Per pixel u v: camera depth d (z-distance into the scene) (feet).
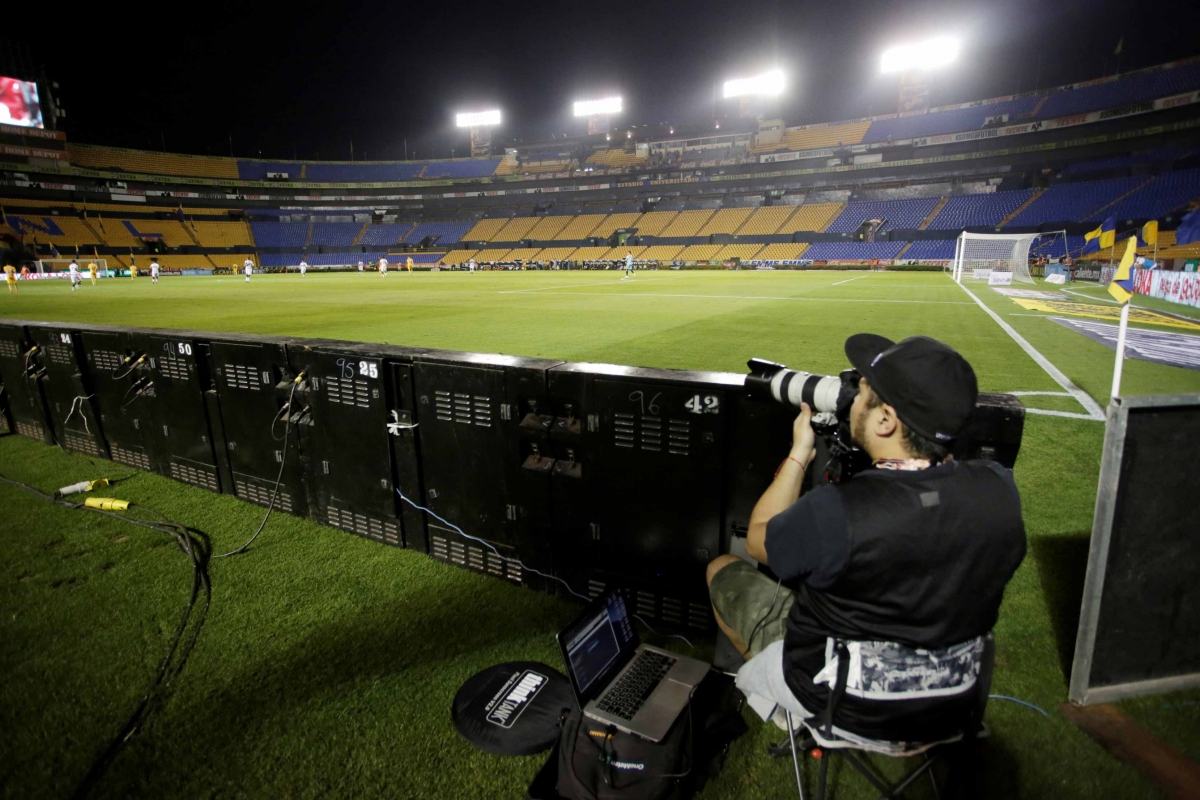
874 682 4.89
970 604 4.65
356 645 8.75
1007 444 6.97
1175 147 149.89
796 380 6.25
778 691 5.87
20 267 155.22
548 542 9.86
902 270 148.56
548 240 211.00
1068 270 104.47
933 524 4.42
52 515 13.14
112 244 183.83
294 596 10.02
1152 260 84.99
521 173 246.47
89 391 16.19
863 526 4.42
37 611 9.59
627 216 210.18
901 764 6.66
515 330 40.24
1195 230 83.71
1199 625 7.09
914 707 4.97
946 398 4.46
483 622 9.31
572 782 6.18
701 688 7.29
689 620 9.06
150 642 8.84
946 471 4.67
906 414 4.56
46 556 11.35
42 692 7.85
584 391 8.86
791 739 6.07
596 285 96.53
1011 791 6.17
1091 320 46.96
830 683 5.02
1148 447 6.33
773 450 7.80
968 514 4.49
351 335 38.01
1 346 18.25
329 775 6.61
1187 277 60.29
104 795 6.40
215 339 13.01
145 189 207.41
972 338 37.52
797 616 5.42
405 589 10.24
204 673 8.16
